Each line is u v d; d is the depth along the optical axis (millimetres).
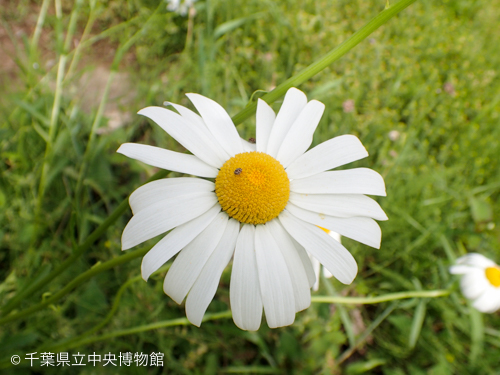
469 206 175
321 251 71
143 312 125
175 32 205
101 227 84
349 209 73
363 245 154
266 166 72
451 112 206
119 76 192
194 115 76
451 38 254
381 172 168
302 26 214
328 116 183
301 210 74
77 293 126
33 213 136
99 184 147
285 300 68
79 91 175
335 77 203
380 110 200
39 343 120
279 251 71
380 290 151
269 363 131
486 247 160
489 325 146
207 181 73
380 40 236
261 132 79
